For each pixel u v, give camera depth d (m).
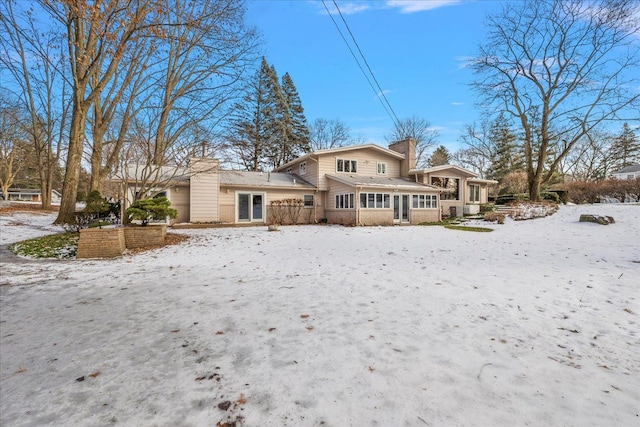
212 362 2.62
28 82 18.05
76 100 12.00
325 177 18.91
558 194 20.89
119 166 13.82
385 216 17.08
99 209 11.09
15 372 2.52
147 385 2.30
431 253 7.80
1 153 31.84
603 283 4.83
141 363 2.62
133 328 3.39
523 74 18.84
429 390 2.17
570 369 2.44
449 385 2.23
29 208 21.84
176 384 2.30
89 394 2.20
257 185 17.14
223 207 16.62
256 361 2.62
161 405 2.06
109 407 2.04
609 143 30.66
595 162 33.94
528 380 2.29
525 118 19.38
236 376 2.39
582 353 2.71
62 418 1.94
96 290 4.95
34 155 30.80
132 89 12.45
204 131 12.86
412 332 3.15
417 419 1.88
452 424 1.83
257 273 5.98
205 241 10.52
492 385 2.22
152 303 4.23
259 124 30.39
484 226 14.75
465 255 7.46
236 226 15.93
